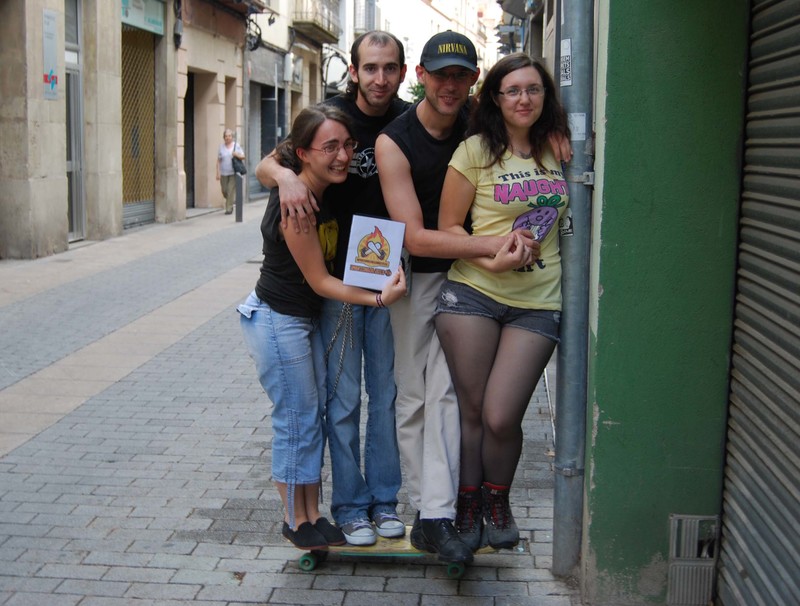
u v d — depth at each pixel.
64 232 14.31
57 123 13.95
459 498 3.91
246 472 5.32
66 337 8.74
